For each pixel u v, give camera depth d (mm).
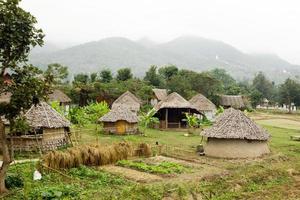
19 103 20469
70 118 53844
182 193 22109
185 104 64312
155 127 64375
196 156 37562
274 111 124000
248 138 37031
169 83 105438
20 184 22672
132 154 34469
